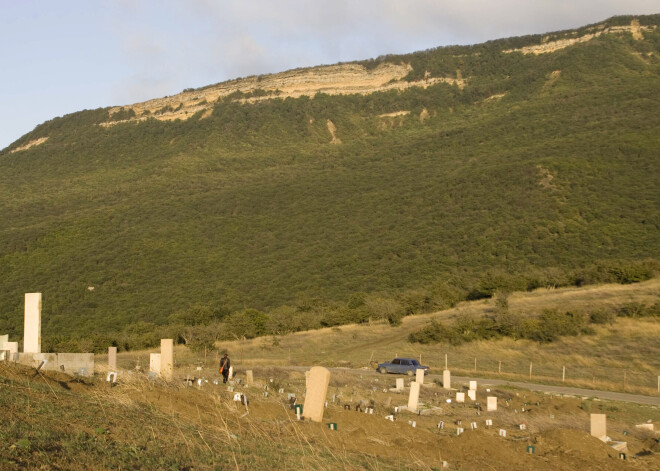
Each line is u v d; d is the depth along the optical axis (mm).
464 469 10203
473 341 43250
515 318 43781
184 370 23109
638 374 34188
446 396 25125
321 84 194250
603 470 11625
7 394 7891
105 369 15203
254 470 7266
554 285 54969
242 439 8867
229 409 10906
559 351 39688
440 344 43312
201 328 46000
